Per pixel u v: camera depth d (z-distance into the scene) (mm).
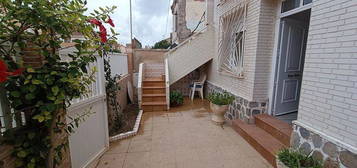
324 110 1836
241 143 2947
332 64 1735
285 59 3174
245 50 3508
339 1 1645
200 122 3996
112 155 2627
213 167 2312
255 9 3139
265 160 2445
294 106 3518
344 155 1622
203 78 6352
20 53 1328
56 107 1306
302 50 3330
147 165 2379
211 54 5742
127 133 3229
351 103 1588
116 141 3074
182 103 5602
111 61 3967
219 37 5008
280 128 2695
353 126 1579
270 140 2674
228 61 4441
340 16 1644
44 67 1281
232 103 4027
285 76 3248
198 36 5672
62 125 1586
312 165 1717
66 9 1247
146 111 4887
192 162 2432
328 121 1799
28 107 1249
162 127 3713
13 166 1263
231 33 4227
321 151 1846
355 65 1546
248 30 3389
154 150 2764
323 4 1798
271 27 3109
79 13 1267
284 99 3348
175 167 2326
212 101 3836
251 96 3309
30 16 1128
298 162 1686
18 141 1254
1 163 1159
